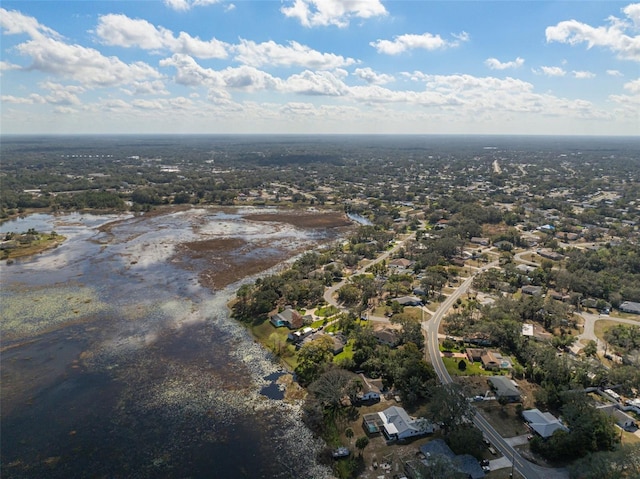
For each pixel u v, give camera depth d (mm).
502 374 89500
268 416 78188
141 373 92500
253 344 106562
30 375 91125
